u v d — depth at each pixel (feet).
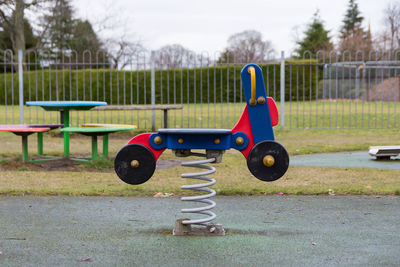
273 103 11.69
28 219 13.21
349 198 16.17
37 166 23.62
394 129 41.52
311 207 14.82
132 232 11.82
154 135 11.65
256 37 142.82
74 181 19.27
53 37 109.60
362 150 30.86
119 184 18.66
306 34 161.17
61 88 78.69
